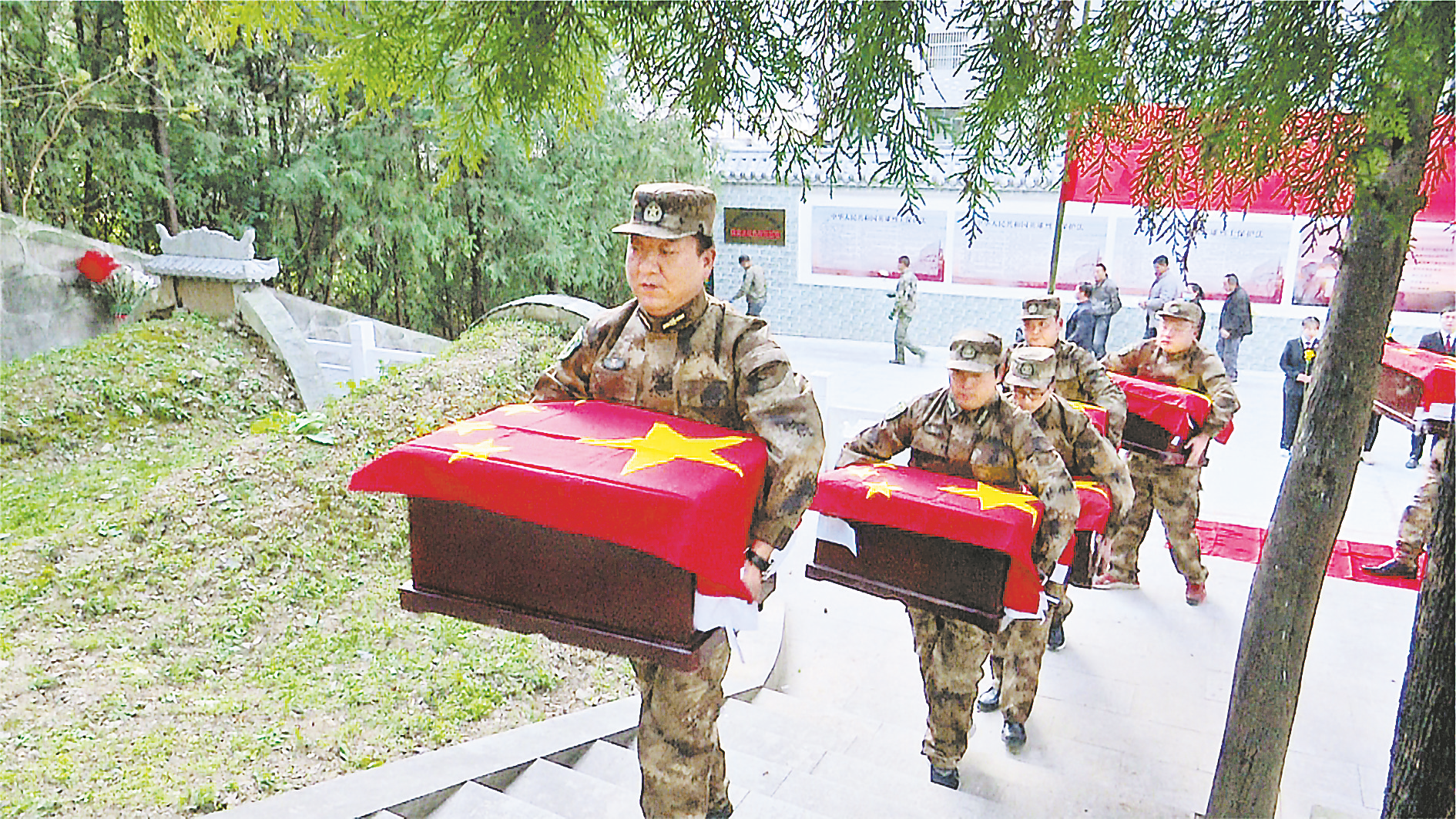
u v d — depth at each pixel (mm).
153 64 10047
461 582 2588
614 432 2625
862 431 4254
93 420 7883
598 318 2973
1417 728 2414
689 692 2930
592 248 12336
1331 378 2666
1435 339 8391
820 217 14477
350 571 5547
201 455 7266
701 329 2785
